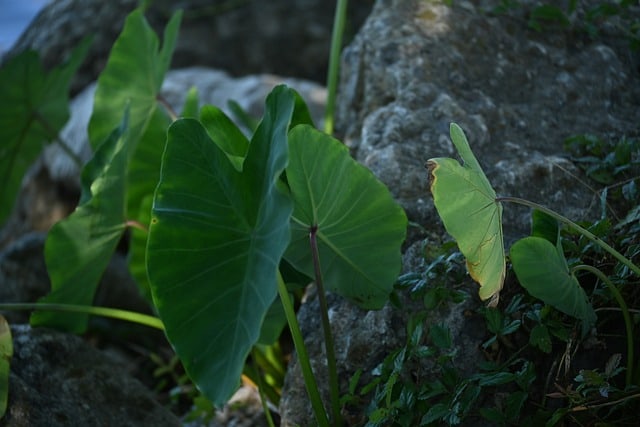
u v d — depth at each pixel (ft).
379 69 8.56
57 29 14.29
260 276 6.80
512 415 7.00
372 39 8.73
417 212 7.83
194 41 14.20
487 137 8.18
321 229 7.18
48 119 10.32
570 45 8.80
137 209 9.14
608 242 7.44
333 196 7.08
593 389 6.90
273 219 6.77
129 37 8.98
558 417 6.94
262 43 14.28
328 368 7.29
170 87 12.62
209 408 8.59
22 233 13.04
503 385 7.22
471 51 8.62
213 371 6.81
